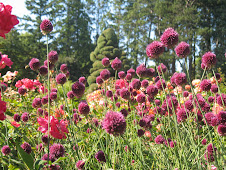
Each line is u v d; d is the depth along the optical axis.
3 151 1.72
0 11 1.32
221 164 1.72
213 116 1.83
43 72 2.22
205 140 2.23
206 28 25.41
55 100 2.48
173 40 1.64
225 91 6.82
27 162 1.42
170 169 1.71
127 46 38.16
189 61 27.70
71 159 2.22
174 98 2.27
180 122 2.26
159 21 29.20
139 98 2.40
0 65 1.85
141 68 2.53
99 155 1.80
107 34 26.83
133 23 36.06
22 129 2.53
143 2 33.69
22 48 29.45
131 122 2.60
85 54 39.69
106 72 2.65
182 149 1.59
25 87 3.75
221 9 27.19
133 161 2.28
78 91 2.13
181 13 26.88
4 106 1.32
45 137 1.83
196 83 3.51
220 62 24.92
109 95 3.18
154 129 2.83
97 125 2.73
